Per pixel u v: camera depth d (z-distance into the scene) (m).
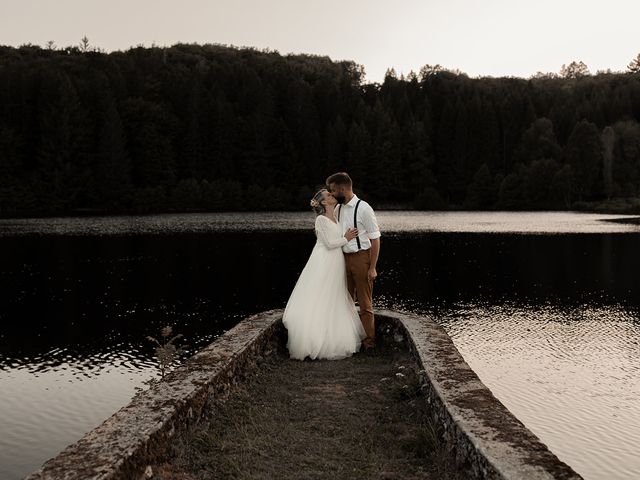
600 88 138.88
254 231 47.06
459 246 34.81
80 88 91.25
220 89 108.88
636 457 7.41
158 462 2.67
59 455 2.37
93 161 83.25
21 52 138.25
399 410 3.71
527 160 103.69
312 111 105.81
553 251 32.12
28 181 80.50
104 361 12.49
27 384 10.84
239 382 4.11
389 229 48.28
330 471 2.82
